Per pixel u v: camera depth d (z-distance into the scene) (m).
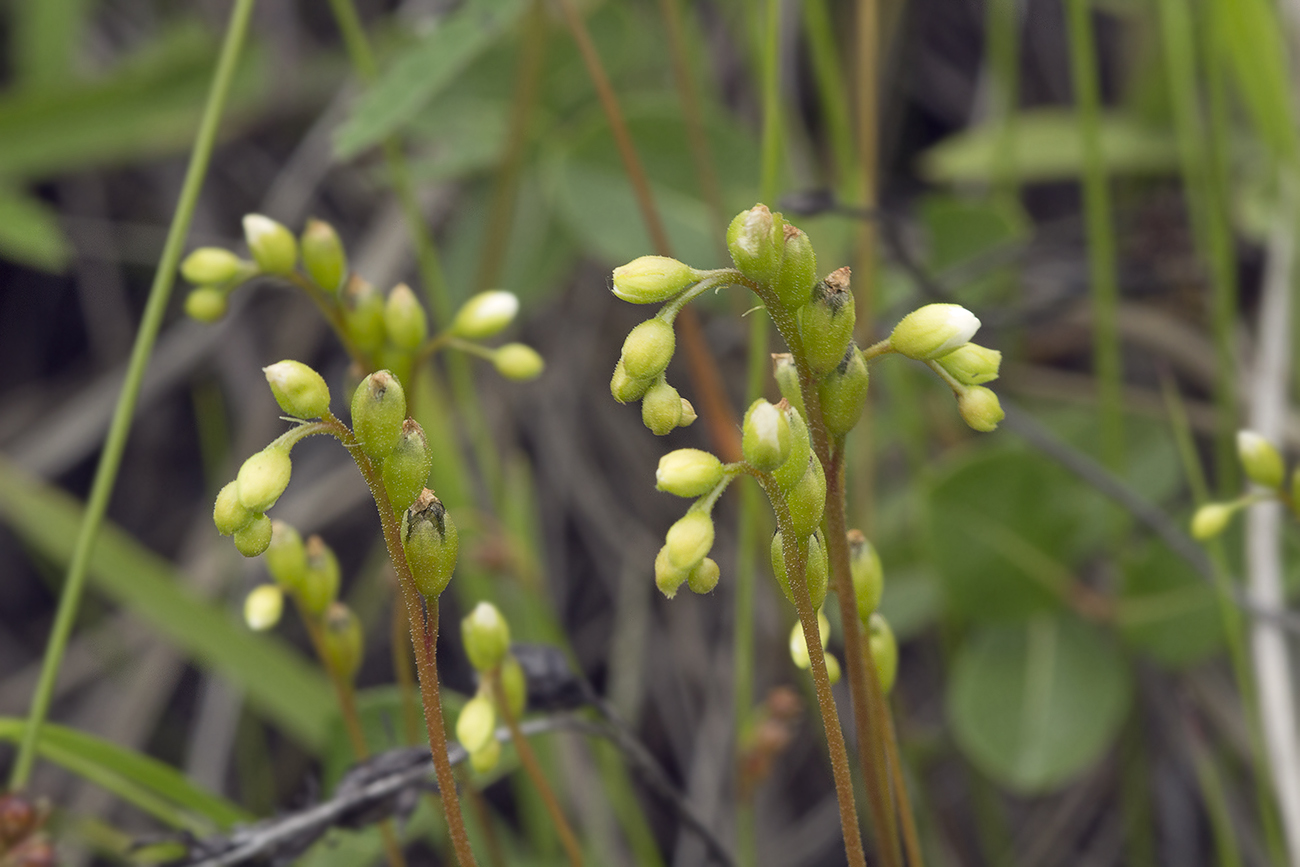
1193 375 0.50
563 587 0.57
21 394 0.62
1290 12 0.42
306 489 0.58
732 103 0.52
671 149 0.45
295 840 0.28
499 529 0.39
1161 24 0.45
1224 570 0.34
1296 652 0.41
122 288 0.62
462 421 0.54
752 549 0.35
